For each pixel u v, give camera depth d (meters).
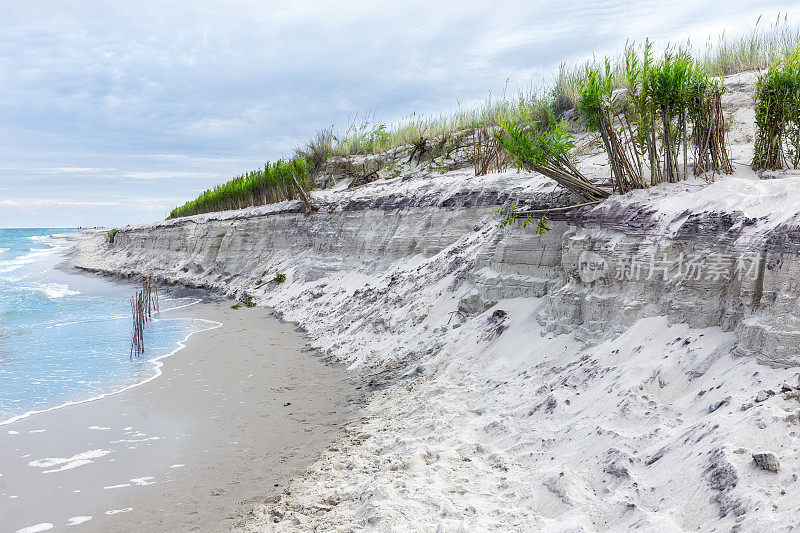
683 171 7.86
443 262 12.41
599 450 4.61
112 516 5.34
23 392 9.72
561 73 16.89
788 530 2.90
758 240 4.90
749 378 4.45
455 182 14.71
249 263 24.36
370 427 7.20
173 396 9.33
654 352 5.55
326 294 16.77
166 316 18.83
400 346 10.30
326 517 4.72
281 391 9.35
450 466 5.23
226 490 5.80
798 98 7.20
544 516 4.09
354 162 26.52
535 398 6.16
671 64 7.38
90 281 34.19
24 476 6.29
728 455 3.67
